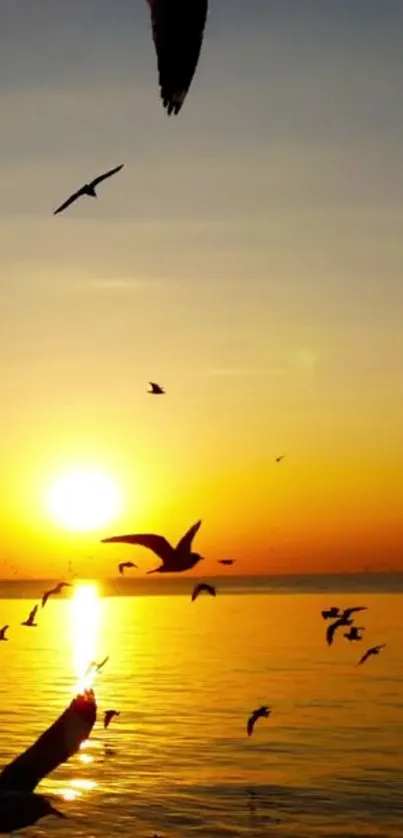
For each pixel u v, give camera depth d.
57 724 6.45
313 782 29.17
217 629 95.19
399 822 24.89
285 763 31.80
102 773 30.69
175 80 4.83
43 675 57.06
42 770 6.33
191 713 41.88
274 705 43.72
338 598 164.25
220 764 31.75
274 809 26.23
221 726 38.59
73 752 6.34
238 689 49.25
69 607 176.50
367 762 31.73
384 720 39.28
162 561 10.26
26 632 98.81
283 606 139.38
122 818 25.62
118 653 70.88
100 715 41.59
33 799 6.57
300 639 79.62
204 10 4.86
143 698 46.47
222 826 24.83
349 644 73.19
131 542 10.23
